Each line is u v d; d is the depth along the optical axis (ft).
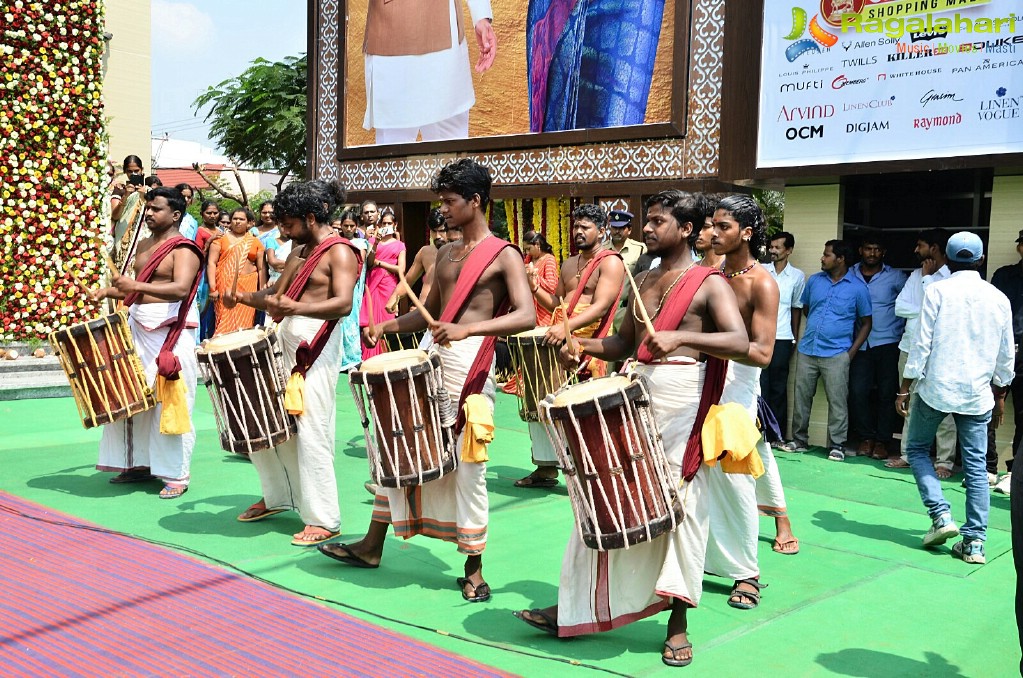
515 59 32.22
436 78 34.47
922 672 11.24
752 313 14.10
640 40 29.01
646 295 11.85
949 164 21.33
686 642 11.36
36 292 31.35
